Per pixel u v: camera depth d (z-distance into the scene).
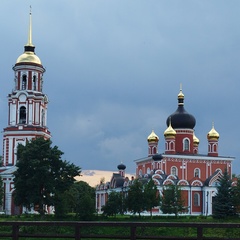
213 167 146.00
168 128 146.12
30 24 125.62
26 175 99.75
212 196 135.75
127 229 59.78
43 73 125.69
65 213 99.06
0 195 111.81
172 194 115.56
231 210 112.06
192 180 136.50
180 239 29.44
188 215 125.12
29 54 123.19
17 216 102.31
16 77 122.44
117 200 108.50
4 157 121.88
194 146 157.50
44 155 99.88
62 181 101.25
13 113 121.19
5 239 58.84
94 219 98.62
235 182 132.62
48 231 49.38
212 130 150.38
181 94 151.88
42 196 99.56
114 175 150.38
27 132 119.31
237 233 52.56
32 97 120.56
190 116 149.00
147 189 108.94
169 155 141.88
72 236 31.12
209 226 28.52
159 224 29.14
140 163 153.25
